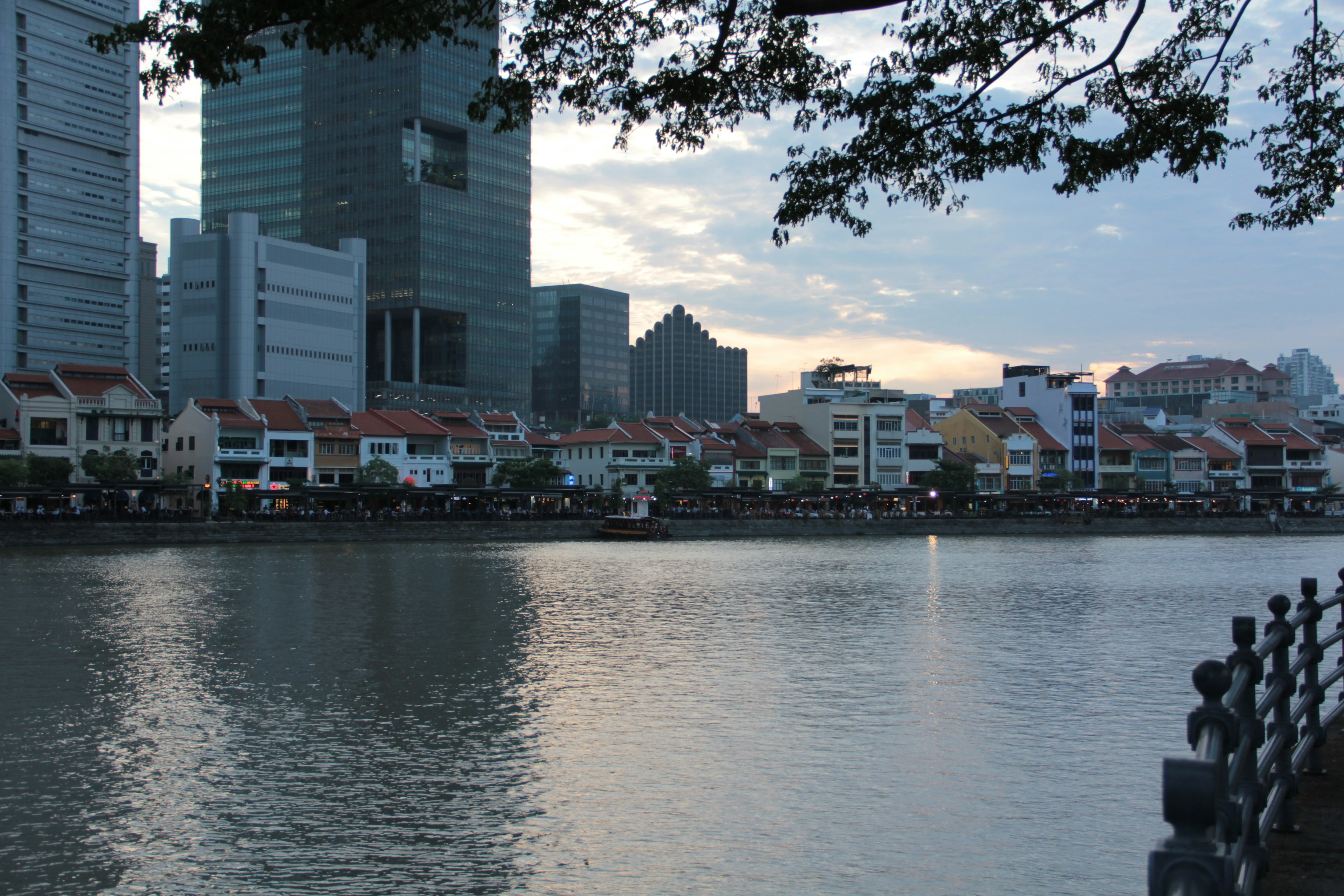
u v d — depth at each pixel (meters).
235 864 19.31
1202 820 5.45
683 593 59.59
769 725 28.31
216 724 28.62
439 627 45.44
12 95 144.88
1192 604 55.06
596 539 114.88
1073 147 16.20
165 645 40.81
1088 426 163.00
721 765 24.73
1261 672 8.09
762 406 165.75
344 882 18.58
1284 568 79.56
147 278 195.88
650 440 139.50
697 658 38.28
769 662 37.44
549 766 24.72
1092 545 112.62
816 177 17.02
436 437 128.50
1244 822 7.25
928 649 40.28
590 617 49.06
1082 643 41.84
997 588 62.97
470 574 69.50
